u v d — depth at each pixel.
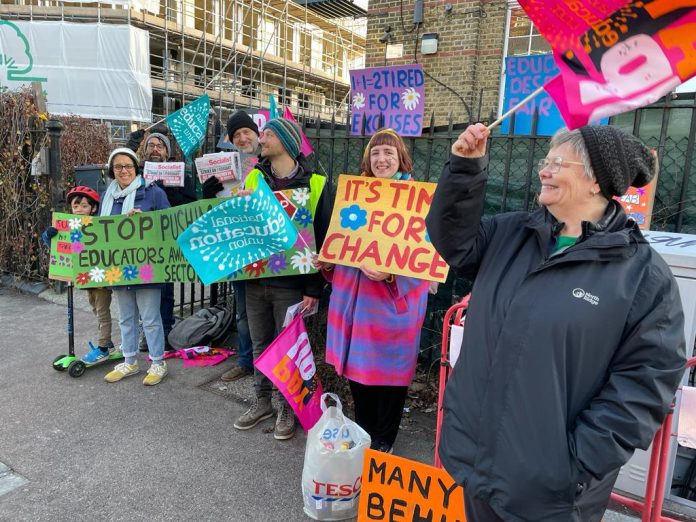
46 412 3.28
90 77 15.46
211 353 4.28
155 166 4.21
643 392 1.28
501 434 1.37
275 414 3.31
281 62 20.59
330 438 2.33
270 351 2.81
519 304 1.40
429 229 1.62
